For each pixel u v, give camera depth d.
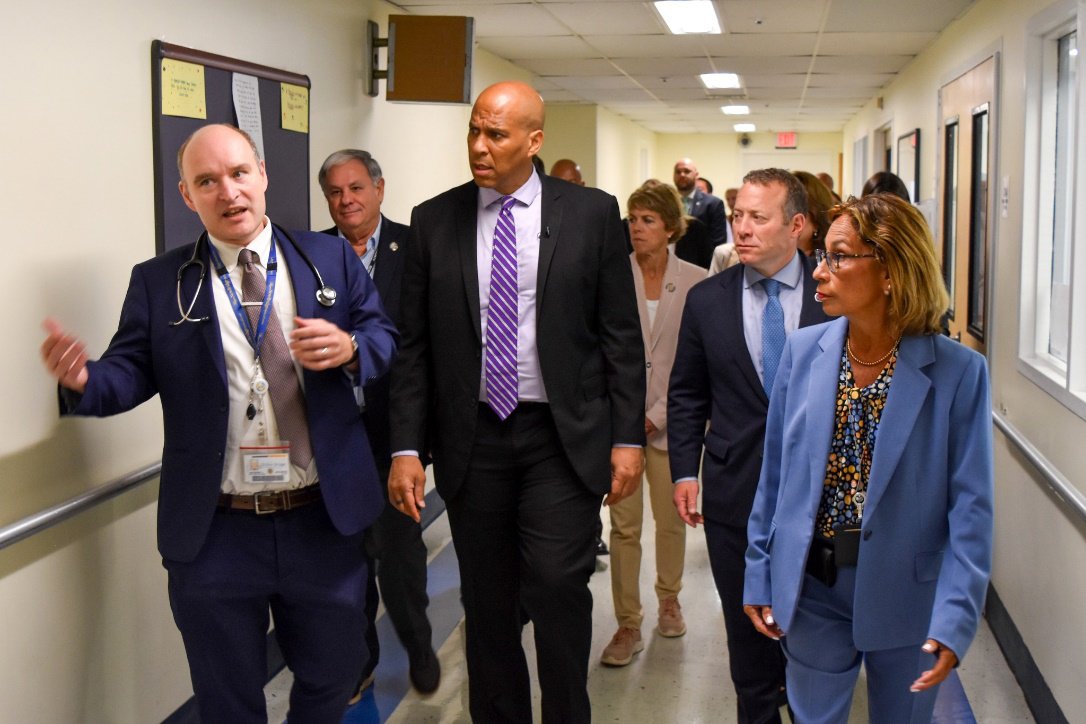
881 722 1.97
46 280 2.31
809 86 9.23
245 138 2.09
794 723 2.01
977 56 4.78
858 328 1.86
